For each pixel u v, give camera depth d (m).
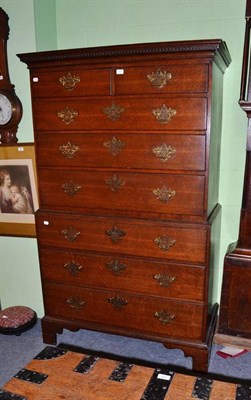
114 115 1.62
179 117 1.54
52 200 1.85
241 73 1.83
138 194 1.68
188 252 1.65
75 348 2.06
